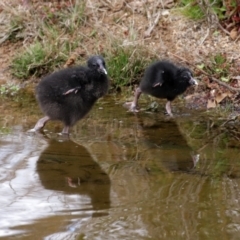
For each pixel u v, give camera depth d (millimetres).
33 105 15930
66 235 8875
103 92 14023
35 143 13109
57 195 10305
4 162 11867
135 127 14406
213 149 12891
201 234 8883
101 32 19156
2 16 19938
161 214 9555
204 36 18641
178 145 13148
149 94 15844
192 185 10789
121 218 9406
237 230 8984
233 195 10305
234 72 17156
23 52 18516
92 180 10992
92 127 14398
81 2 19828
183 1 19734
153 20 19281
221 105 16094
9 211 9656
